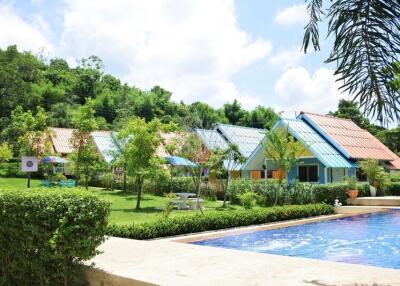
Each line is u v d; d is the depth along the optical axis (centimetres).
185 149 2653
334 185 2258
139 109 7369
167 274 629
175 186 3014
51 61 9581
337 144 2864
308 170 2833
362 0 513
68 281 635
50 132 3484
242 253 811
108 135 4419
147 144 2122
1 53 7288
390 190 2853
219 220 1391
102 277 642
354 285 562
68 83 8412
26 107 6831
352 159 2873
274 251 1236
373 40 508
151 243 938
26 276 668
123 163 2319
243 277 611
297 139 2823
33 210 621
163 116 7181
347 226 1730
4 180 3969
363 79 513
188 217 1322
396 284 564
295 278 604
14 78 6781
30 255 643
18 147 4828
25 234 635
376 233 1566
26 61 7569
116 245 907
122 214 1856
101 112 7656
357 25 514
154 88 8712
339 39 522
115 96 7956
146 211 1992
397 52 498
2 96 6656
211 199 2698
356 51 515
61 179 3478
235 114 7356
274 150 2184
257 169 3092
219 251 834
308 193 2189
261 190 2359
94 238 616
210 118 6775
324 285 564
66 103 7319
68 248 593
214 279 599
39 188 713
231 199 2541
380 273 630
